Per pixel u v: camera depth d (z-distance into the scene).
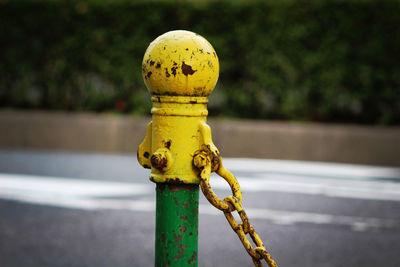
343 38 9.97
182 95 2.33
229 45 10.38
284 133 9.45
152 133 2.40
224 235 5.57
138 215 6.18
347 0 9.91
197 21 10.46
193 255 2.38
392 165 9.10
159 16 10.61
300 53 10.12
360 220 6.14
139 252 5.11
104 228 5.75
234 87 10.48
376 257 5.05
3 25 11.23
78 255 5.02
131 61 10.79
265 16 10.22
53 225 5.83
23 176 8.04
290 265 4.82
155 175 2.37
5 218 6.06
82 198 6.84
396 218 6.24
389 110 9.99
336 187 7.57
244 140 9.58
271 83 10.28
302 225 5.92
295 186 7.58
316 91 10.16
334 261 4.94
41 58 11.20
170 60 2.30
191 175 2.35
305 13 10.06
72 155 9.79
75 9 10.96
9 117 10.50
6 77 11.39
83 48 10.98
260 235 5.58
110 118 10.23
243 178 8.00
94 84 11.05
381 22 9.85
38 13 11.10
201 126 2.34
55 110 11.28
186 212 2.36
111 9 10.80
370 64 9.95
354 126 9.69
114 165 8.88
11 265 4.79
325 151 9.32
